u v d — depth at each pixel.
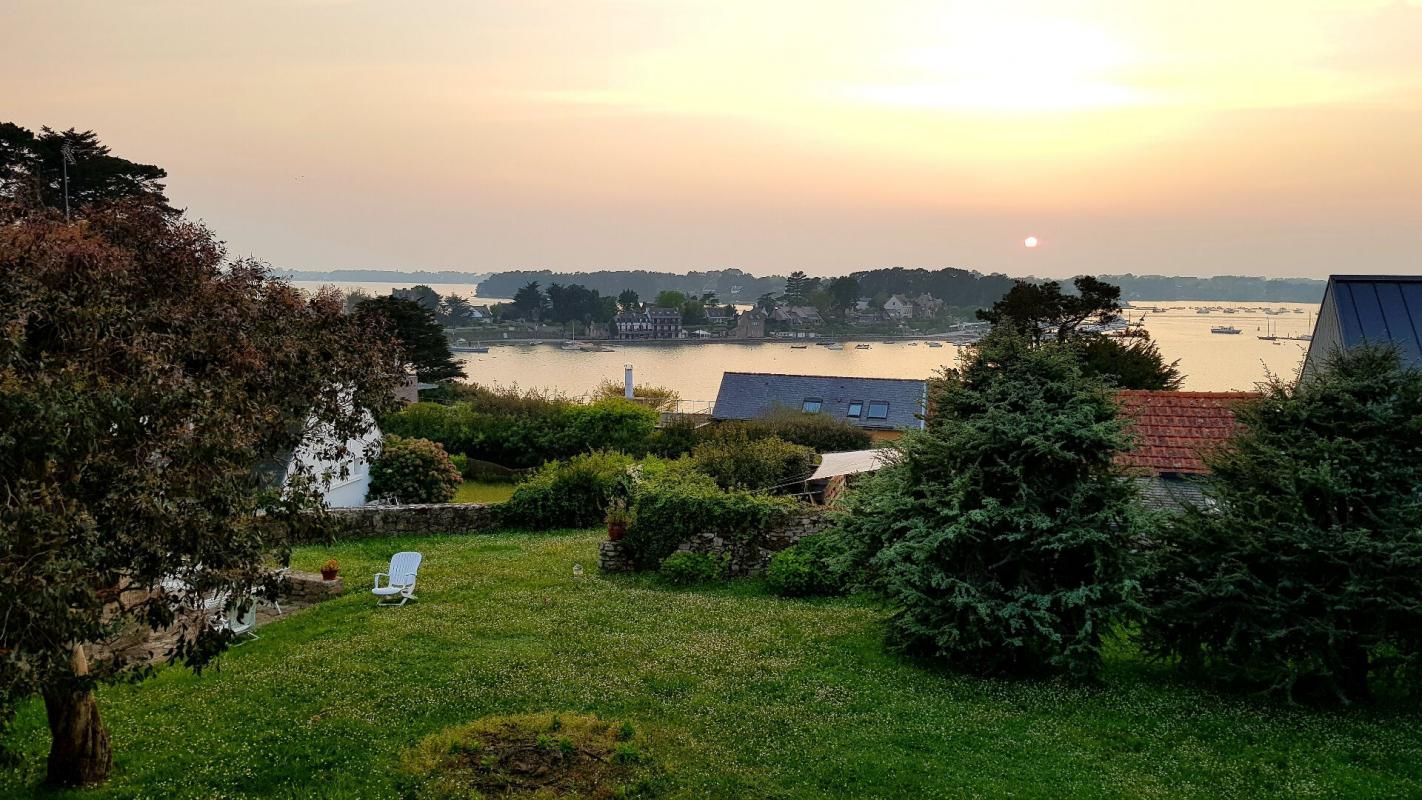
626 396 55.88
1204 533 14.97
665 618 18.11
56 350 9.24
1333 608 13.70
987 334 16.89
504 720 12.34
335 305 14.04
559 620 17.73
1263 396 16.11
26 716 12.66
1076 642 14.58
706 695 13.75
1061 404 15.67
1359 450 14.30
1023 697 14.15
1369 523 14.34
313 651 15.59
